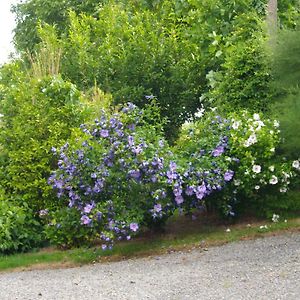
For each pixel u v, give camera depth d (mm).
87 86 10695
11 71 10375
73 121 8086
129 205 6602
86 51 11023
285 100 6949
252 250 5988
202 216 8039
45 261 6688
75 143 6895
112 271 5805
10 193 7980
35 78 8680
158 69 11008
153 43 11078
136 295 4766
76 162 6660
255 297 4363
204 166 6836
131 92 10586
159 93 11094
